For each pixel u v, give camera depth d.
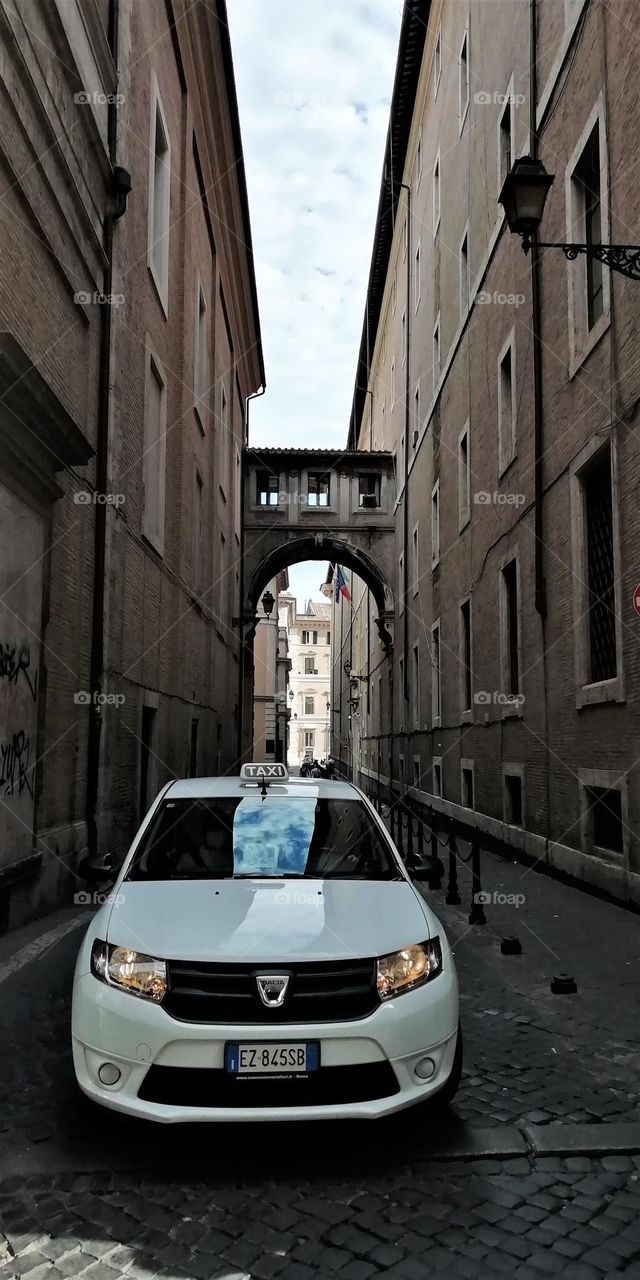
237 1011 3.35
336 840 4.70
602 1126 3.70
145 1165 3.32
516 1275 2.69
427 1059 3.49
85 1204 3.06
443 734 19.14
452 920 8.11
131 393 11.06
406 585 26.16
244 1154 3.43
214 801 5.04
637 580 8.12
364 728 40.47
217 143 19.31
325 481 30.78
